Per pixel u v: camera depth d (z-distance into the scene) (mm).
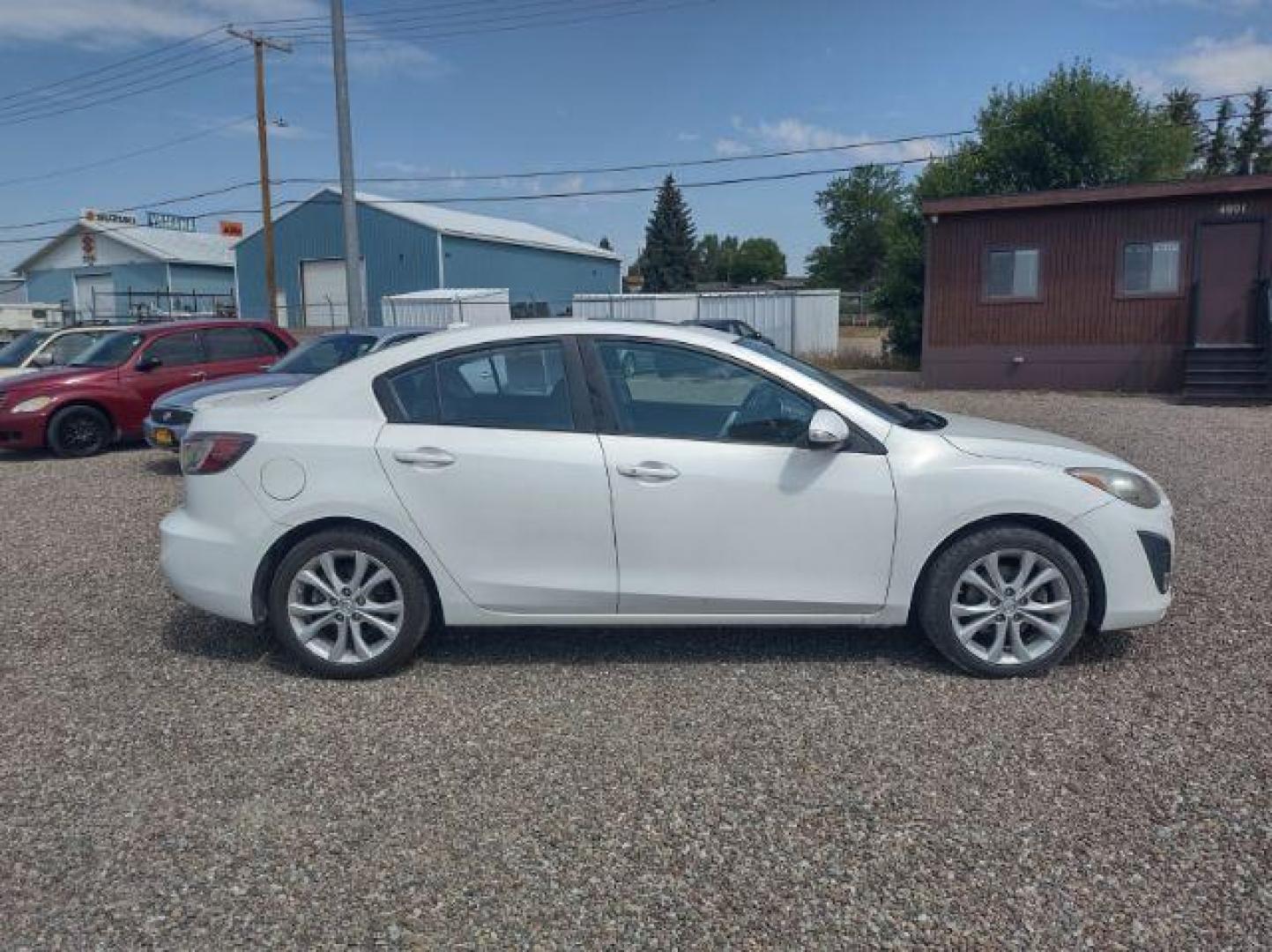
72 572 5934
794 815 3043
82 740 3633
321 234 39250
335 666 4156
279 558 4219
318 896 2686
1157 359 16672
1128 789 3154
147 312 39750
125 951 2475
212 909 2637
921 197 27016
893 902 2619
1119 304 16797
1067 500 4000
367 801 3172
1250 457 9625
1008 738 3523
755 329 29969
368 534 4133
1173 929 2482
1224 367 15508
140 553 6395
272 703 3951
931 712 3746
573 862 2824
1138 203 16422
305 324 40062
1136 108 26859
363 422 4176
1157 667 4137
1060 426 12297
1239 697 3816
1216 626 4605
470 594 4137
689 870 2777
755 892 2672
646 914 2590
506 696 3977
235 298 41344
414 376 4246
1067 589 4016
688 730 3639
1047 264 17203
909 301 26844
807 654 4379
